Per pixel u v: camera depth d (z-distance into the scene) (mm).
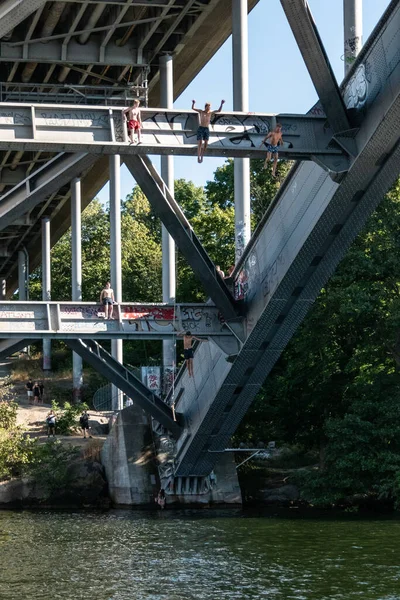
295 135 24828
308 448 42656
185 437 37500
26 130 22656
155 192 27062
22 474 39906
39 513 37094
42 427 47875
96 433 47688
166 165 46656
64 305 31953
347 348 41219
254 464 43312
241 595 20703
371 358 40688
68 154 23891
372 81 23859
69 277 83188
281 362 43812
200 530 31125
